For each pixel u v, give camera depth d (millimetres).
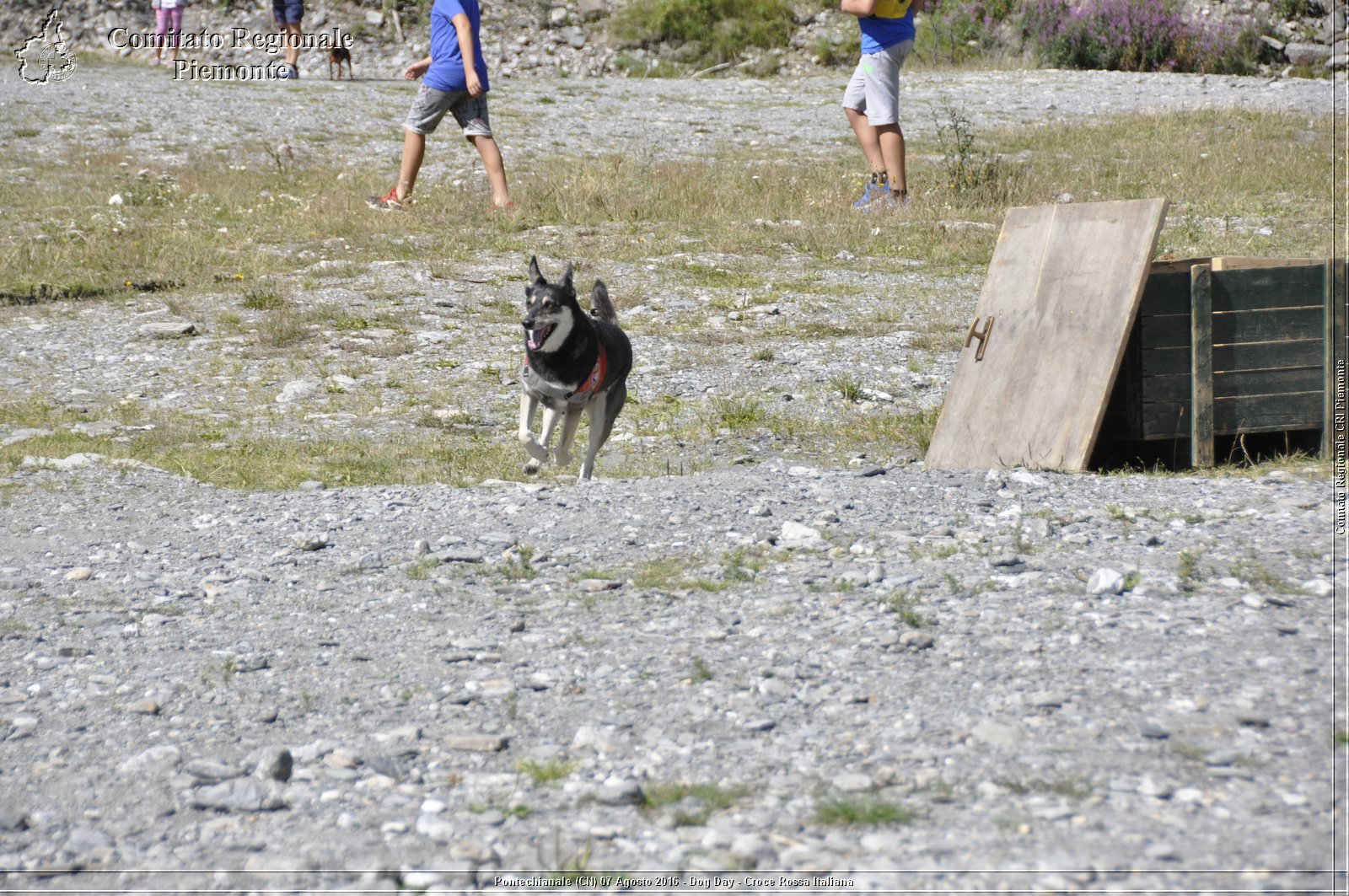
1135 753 6211
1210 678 6996
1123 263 12445
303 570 9766
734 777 6273
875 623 8133
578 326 12195
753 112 41500
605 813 5977
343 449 13844
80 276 21844
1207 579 8570
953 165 30453
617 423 15141
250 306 20453
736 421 15000
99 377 16859
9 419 14734
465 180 29859
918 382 16734
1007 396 13047
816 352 18047
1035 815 5688
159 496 11859
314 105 40625
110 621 8703
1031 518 10312
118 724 7105
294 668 7875
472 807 6082
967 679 7219
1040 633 7809
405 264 23109
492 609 8820
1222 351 12539
